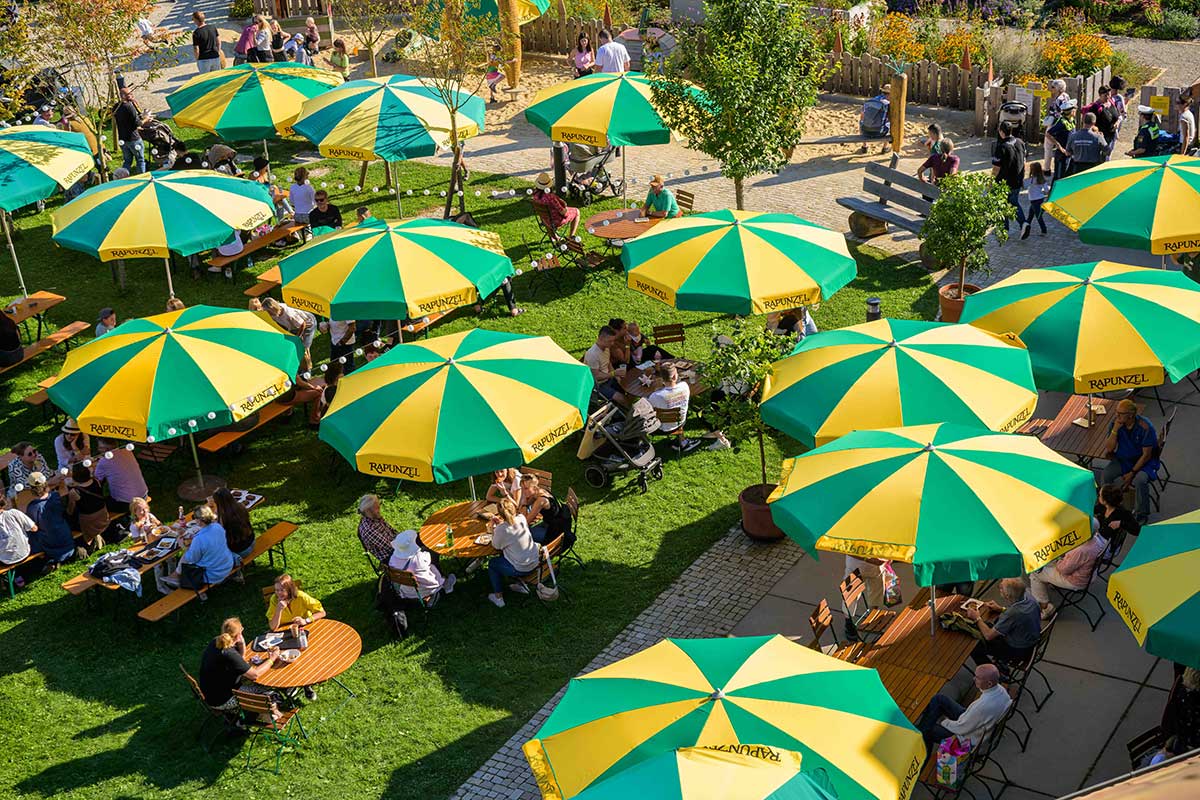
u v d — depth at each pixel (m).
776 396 12.11
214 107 21.34
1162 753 9.16
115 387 12.96
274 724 10.76
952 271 18.97
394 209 22.09
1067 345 12.38
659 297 14.82
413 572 12.12
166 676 12.00
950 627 10.77
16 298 19.38
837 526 9.93
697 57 18.59
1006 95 23.88
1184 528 9.26
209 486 14.93
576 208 21.66
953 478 9.99
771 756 7.20
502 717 11.21
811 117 26.05
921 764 8.09
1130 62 29.92
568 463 15.25
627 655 11.91
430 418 12.05
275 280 18.91
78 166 18.47
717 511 14.12
